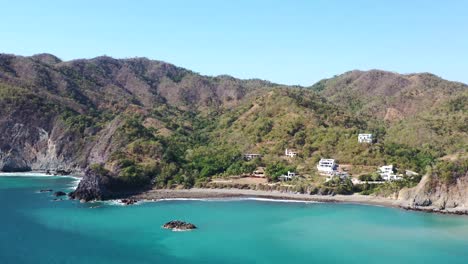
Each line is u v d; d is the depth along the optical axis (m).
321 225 144.38
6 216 150.75
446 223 148.38
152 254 113.56
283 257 113.06
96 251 114.75
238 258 111.88
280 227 141.25
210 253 115.12
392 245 123.44
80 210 162.50
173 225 139.12
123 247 118.50
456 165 172.88
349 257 113.56
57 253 112.44
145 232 133.12
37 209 162.88
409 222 149.50
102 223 143.25
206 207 171.25
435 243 125.44
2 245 118.12
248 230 137.25
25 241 122.25
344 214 161.00
